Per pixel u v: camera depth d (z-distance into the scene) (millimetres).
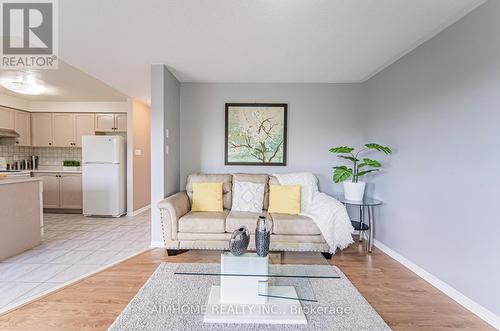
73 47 2541
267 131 3701
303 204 3271
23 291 2094
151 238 3248
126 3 1814
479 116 1859
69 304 1920
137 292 2090
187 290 2107
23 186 2926
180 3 1819
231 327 1642
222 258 1797
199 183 3338
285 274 1850
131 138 4836
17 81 3387
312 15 1969
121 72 3281
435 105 2277
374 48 2566
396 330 1691
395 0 1787
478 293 1864
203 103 3711
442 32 2191
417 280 2369
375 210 3260
